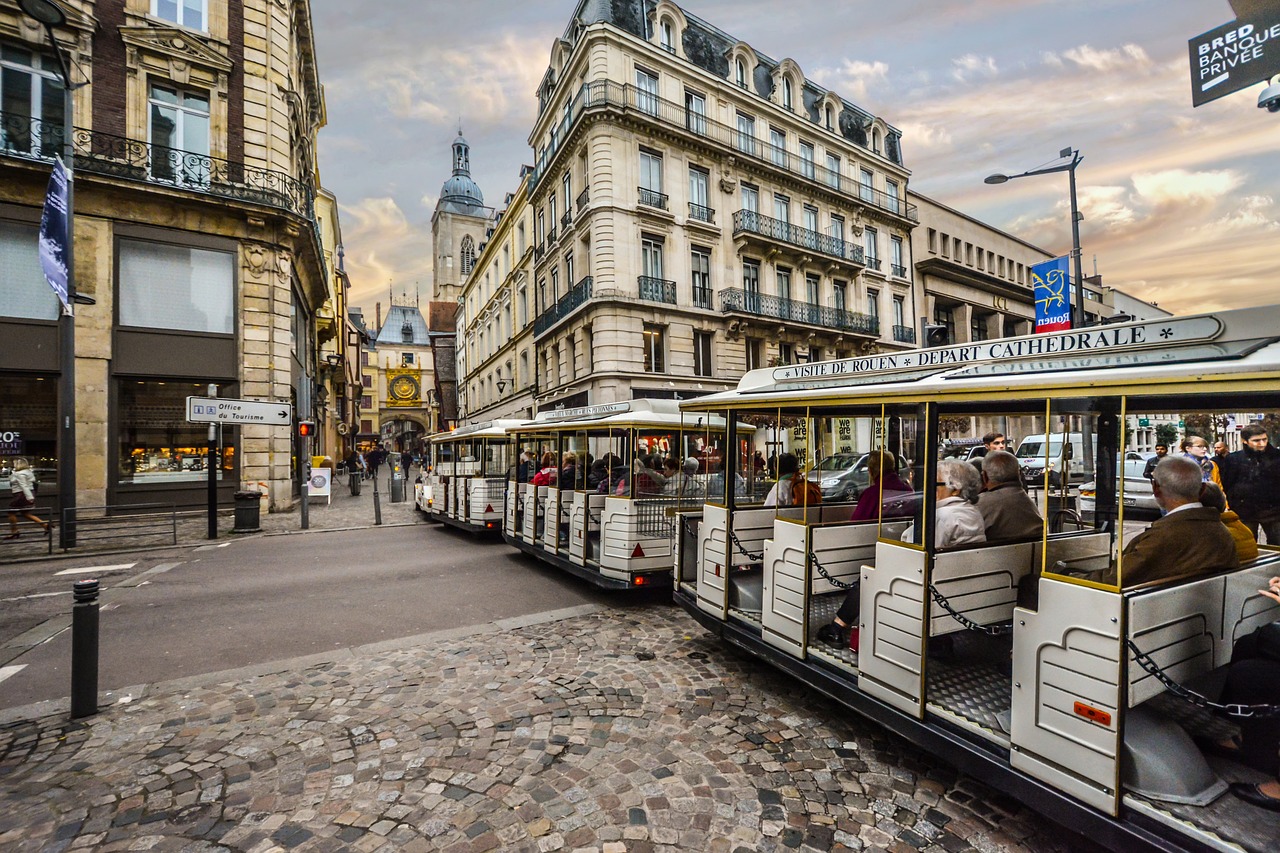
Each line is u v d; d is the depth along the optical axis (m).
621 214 20.64
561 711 3.92
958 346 3.35
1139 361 2.53
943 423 4.87
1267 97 5.77
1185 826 2.16
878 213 29.27
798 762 3.30
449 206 77.50
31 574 8.51
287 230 16.42
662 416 6.84
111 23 14.48
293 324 18.77
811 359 26.02
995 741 2.80
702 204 23.19
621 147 20.77
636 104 21.09
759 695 4.19
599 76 20.64
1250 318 2.23
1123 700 2.29
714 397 4.97
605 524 6.71
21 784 3.10
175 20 15.42
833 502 5.78
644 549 6.41
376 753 3.40
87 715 3.90
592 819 2.79
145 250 14.73
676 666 4.74
